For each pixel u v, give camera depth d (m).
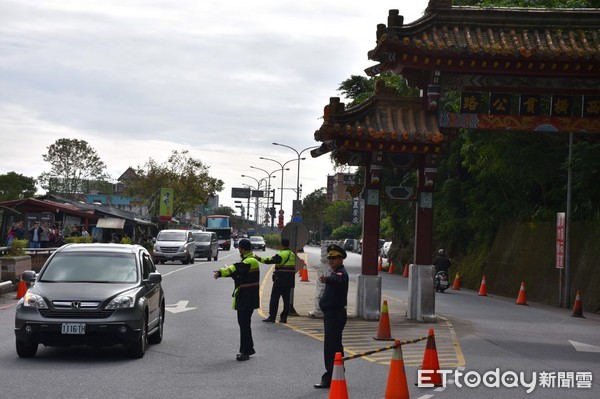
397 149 21.27
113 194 148.50
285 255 20.75
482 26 21.31
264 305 25.73
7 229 44.69
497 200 42.25
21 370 12.53
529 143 35.09
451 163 44.72
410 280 21.88
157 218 95.00
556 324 23.11
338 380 9.23
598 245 31.83
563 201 36.47
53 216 49.97
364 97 55.06
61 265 14.86
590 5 32.81
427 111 21.39
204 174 105.12
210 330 18.62
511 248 39.75
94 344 13.61
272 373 12.77
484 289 37.00
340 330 11.57
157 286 15.95
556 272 34.41
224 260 61.25
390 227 62.56
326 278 11.56
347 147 21.19
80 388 11.14
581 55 19.97
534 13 21.28
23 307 13.57
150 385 11.50
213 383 11.78
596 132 20.98
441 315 24.20
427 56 20.55
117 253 15.26
